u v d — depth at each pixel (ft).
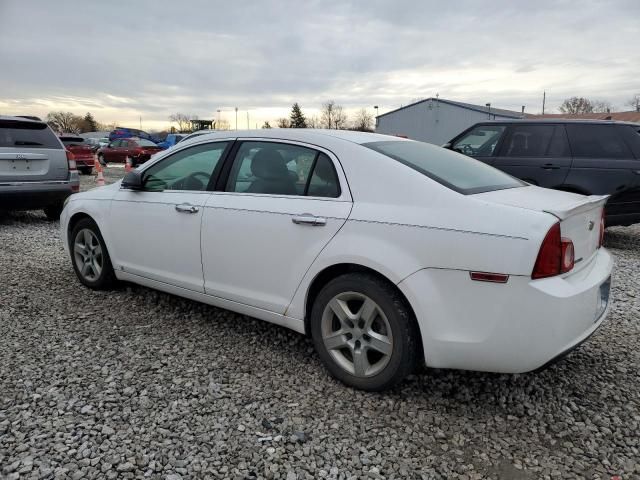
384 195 9.43
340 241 9.55
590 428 8.80
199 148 12.70
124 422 8.66
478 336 8.43
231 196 11.50
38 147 25.79
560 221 8.31
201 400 9.41
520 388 10.09
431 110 169.99
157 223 12.85
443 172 9.91
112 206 14.16
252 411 9.09
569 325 8.26
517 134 23.82
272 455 7.91
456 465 7.80
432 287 8.64
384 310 9.19
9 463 7.53
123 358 11.03
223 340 12.09
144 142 83.41
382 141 10.91
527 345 8.18
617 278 17.92
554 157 22.70
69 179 27.17
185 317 13.46
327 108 263.70
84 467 7.50
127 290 15.46
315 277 10.03
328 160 10.32
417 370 10.68
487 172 11.21
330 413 9.09
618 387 10.18
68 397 9.39
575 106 256.32
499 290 8.16
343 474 7.53
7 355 11.05
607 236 26.89
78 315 13.47
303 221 10.01
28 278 16.66
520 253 8.01
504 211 8.39
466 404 9.50
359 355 9.64
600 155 21.94
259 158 11.41
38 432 8.30
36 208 26.66
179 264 12.55
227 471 7.53
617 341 12.36
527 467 7.80
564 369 10.91
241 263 11.17
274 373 10.52
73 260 15.90
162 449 7.97
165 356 11.19
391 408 9.27
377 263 9.05
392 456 7.97
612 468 7.78
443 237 8.54
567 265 8.38
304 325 10.47
